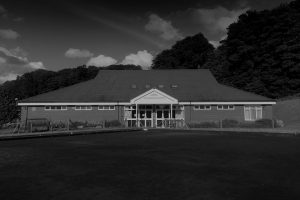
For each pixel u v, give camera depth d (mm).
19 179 9469
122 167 11414
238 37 65062
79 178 9578
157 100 39406
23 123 32250
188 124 38375
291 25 57750
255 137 25000
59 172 10523
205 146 18234
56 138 24734
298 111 46812
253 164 12047
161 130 33688
